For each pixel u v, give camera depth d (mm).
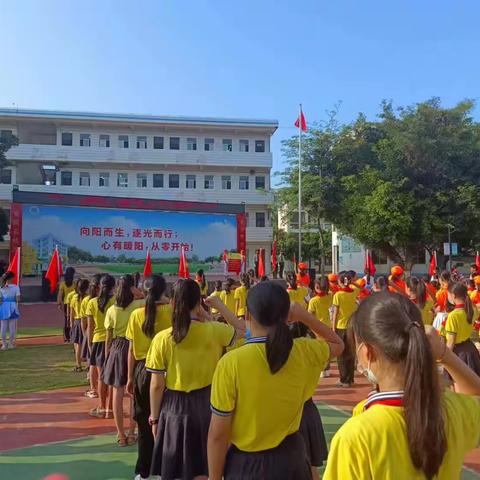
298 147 32375
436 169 29016
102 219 24922
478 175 29484
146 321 4457
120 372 5387
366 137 33000
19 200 23500
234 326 3559
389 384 1573
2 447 5441
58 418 6535
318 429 3930
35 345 12680
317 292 9359
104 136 42656
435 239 29016
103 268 24766
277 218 48938
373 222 28125
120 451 5293
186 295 3564
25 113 40281
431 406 1440
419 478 1460
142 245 25594
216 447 2402
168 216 26234
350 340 1796
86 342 7789
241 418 2381
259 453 2381
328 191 31812
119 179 43000
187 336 3539
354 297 8758
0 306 11992
